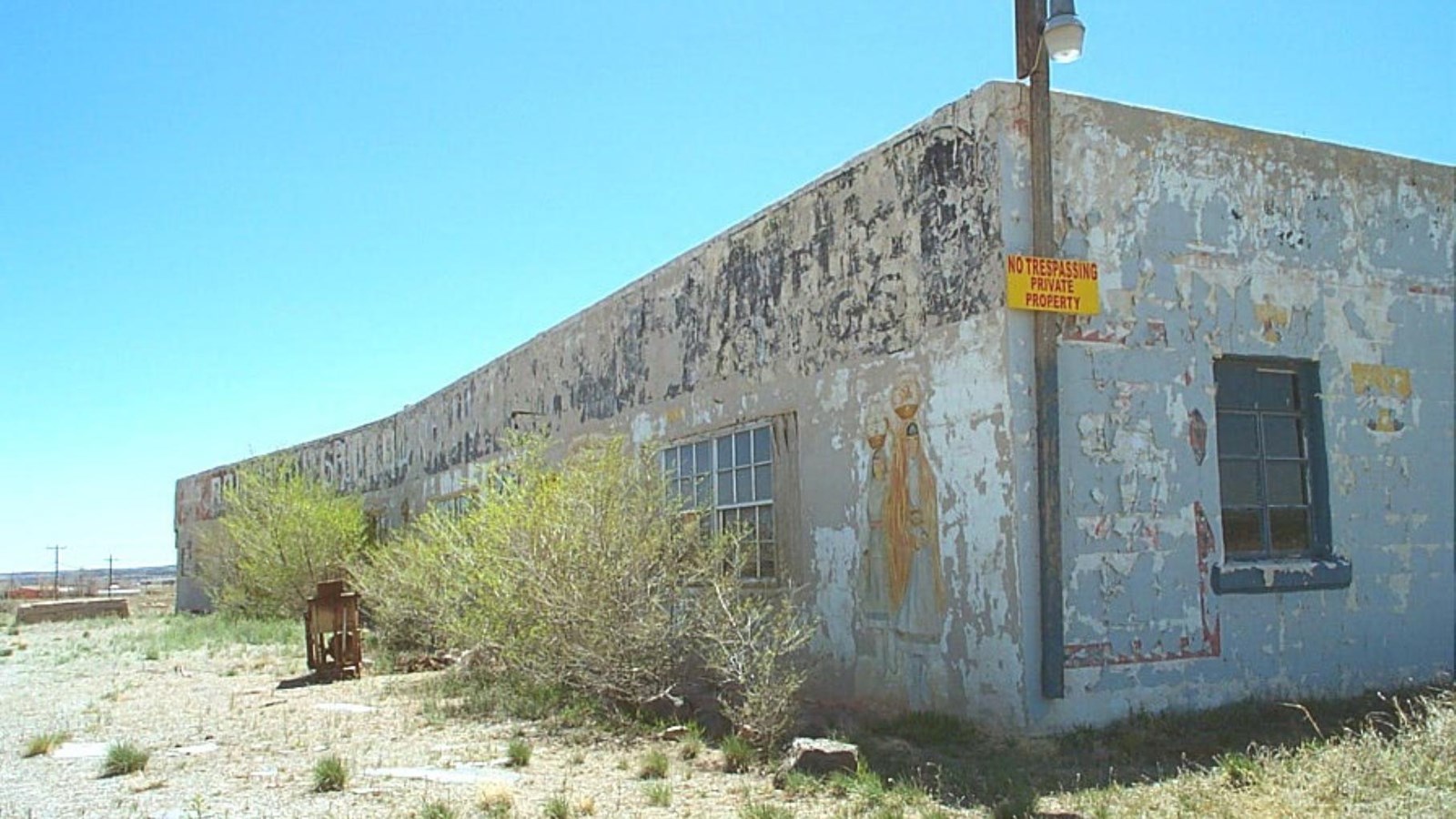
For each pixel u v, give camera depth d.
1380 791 6.88
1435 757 7.28
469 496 17.47
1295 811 6.57
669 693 10.73
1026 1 9.45
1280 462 10.57
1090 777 7.71
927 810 6.93
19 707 12.74
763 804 7.02
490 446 22.30
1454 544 11.35
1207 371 10.04
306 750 9.27
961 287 9.68
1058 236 9.45
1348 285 11.03
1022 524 8.98
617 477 11.57
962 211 9.71
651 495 11.66
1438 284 11.71
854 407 11.12
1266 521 10.38
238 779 8.09
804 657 11.66
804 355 12.02
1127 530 9.43
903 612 10.29
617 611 10.68
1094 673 9.15
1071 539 9.19
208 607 37.59
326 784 7.68
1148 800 7.04
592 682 10.77
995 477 9.23
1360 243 11.17
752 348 13.09
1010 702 8.96
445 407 25.31
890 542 10.51
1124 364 9.59
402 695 12.59
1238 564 9.98
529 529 11.29
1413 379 11.37
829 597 11.41
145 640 21.88
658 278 15.55
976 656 9.35
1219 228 10.28
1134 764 8.07
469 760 8.70
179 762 8.89
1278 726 9.12
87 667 17.19
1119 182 9.79
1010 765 8.02
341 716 11.09
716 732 9.70
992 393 9.27
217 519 36.19
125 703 12.73
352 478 32.59
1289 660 10.12
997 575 9.16
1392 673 10.68
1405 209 11.56
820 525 11.61
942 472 9.83
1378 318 11.21
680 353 14.85
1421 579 11.06
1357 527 10.77
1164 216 9.98
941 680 9.75
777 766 8.12
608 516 11.15
